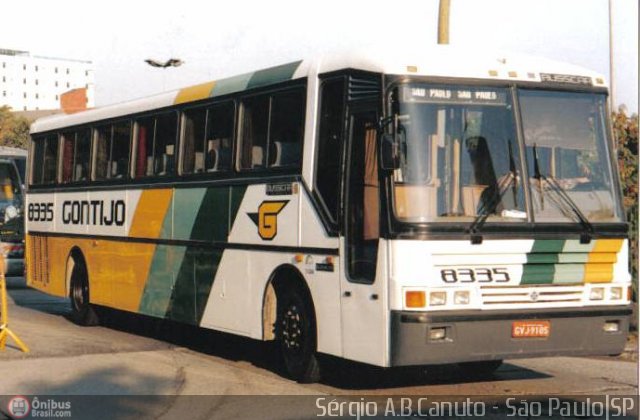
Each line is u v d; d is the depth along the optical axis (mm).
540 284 9219
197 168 12328
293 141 10508
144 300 13438
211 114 12117
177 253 12641
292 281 10523
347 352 9453
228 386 10188
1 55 185125
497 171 9219
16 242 23922
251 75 11469
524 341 9102
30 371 10766
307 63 10422
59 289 16078
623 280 9672
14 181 24250
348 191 9562
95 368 11078
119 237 14180
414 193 8898
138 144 13859
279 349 12570
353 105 9523
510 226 9109
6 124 70312
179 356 12297
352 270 9453
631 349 13227
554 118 9602
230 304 11484
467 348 8875
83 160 15469
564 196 9438
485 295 8977
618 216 9711
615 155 9875
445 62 9281
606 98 9953
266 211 10844
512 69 9516
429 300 8758
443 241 8859
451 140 9102
